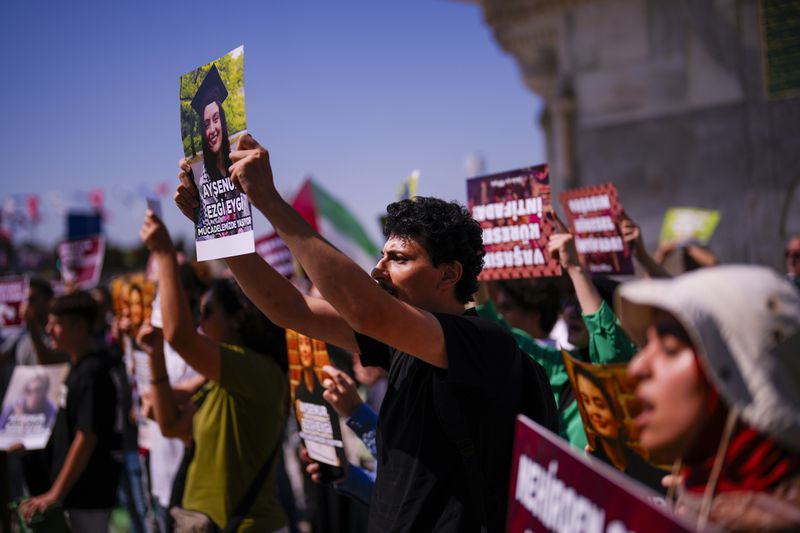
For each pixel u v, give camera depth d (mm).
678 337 1308
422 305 2137
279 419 3367
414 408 2076
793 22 7969
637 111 9148
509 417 1980
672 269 6145
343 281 1784
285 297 2379
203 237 2219
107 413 4363
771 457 1264
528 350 3094
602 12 9383
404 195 3699
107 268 18734
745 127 8383
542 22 9891
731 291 1200
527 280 3527
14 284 6430
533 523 1405
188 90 2232
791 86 8031
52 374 4672
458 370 1897
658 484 2098
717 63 8539
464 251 2146
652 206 9055
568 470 1311
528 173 3004
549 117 10766
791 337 1175
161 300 3129
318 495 4227
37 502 4176
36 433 4621
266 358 3430
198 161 2199
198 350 3127
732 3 8391
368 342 2352
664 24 8898
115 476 4430
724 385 1188
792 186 8141
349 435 4035
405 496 2020
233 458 3225
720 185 8562
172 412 3342
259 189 1844
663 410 1307
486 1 10203
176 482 3385
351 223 6598
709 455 1332
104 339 7047
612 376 2145
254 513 3236
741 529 1228
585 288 2676
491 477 1994
